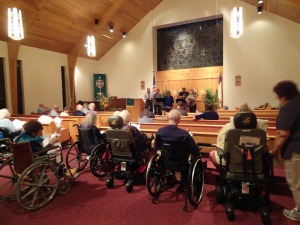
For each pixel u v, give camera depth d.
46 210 2.55
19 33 5.52
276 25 9.79
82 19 9.95
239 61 10.57
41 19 8.83
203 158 4.16
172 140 2.56
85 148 3.53
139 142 3.10
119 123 2.96
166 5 11.97
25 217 2.41
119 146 2.97
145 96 10.95
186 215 2.40
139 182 3.33
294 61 9.59
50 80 11.15
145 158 3.34
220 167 2.47
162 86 12.75
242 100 10.62
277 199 2.69
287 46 9.66
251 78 10.38
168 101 10.20
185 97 10.34
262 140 2.20
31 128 2.73
